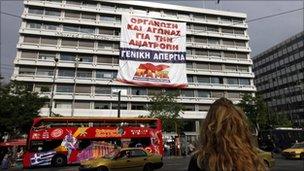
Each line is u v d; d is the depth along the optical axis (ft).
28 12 203.00
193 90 229.66
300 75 314.96
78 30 211.00
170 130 174.09
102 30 216.95
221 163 7.01
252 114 183.52
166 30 224.53
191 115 217.97
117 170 59.47
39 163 85.66
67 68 201.57
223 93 237.86
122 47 211.61
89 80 201.16
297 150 92.68
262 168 7.14
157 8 233.14
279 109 340.80
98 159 60.54
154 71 214.48
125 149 61.72
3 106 118.11
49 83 194.80
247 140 7.40
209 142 7.45
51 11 208.13
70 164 88.79
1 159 104.58
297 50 323.37
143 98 208.64
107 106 202.59
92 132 91.86
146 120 98.12
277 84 349.20
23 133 128.26
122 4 224.74
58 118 90.53
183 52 225.35
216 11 251.80
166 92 189.98
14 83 125.90
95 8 216.33
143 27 219.00
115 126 94.53
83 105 197.88
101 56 211.41
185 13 243.60
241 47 252.42
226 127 7.41
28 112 122.52
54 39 203.62
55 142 88.38
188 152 129.59
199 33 241.14
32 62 193.88
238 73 245.65
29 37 199.31
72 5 211.00
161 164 64.13
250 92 245.86
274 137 129.90
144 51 215.51
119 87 208.33
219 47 244.22
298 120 307.99
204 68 239.09
